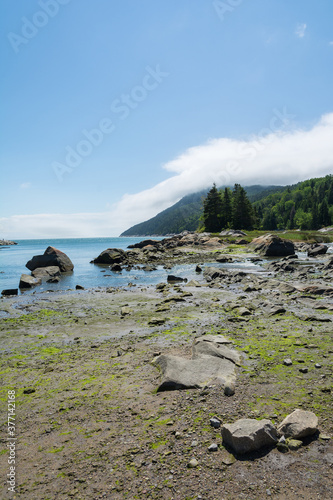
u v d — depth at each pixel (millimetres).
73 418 5672
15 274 33812
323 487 3723
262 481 3867
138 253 57625
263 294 17781
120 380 7211
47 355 9297
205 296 17859
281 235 86688
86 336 11094
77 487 3973
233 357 8039
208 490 3766
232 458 4312
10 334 11586
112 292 20766
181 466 4223
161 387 6613
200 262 42250
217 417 5340
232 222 109000
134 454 4547
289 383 6547
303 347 8828
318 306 13734
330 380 6578
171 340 10164
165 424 5266
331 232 99938
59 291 22031
